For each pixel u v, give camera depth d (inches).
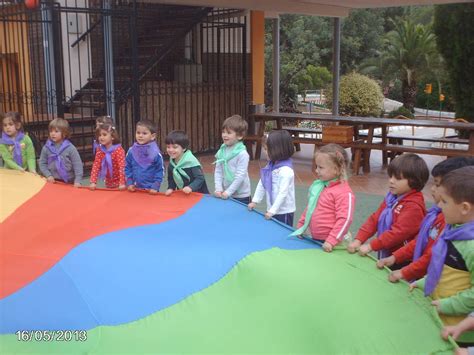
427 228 122.6
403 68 1090.7
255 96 515.5
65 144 230.5
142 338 104.0
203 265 136.3
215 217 176.4
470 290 102.0
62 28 479.2
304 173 402.3
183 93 465.1
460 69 573.0
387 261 129.9
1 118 275.7
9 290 126.3
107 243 154.5
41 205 193.6
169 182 212.1
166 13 495.8
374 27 1432.1
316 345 99.3
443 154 372.5
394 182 135.3
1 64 449.4
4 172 235.8
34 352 100.0
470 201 102.1
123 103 418.6
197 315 112.3
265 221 171.3
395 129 732.7
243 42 494.3
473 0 446.6
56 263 141.3
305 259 135.7
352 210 143.4
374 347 98.0
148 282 128.8
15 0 426.0
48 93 432.5
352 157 435.2
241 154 195.9
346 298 113.9
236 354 97.3
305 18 1354.6
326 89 1054.4
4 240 159.6
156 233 162.2
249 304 115.3
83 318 112.8
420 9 1378.0
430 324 104.4
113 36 459.5
